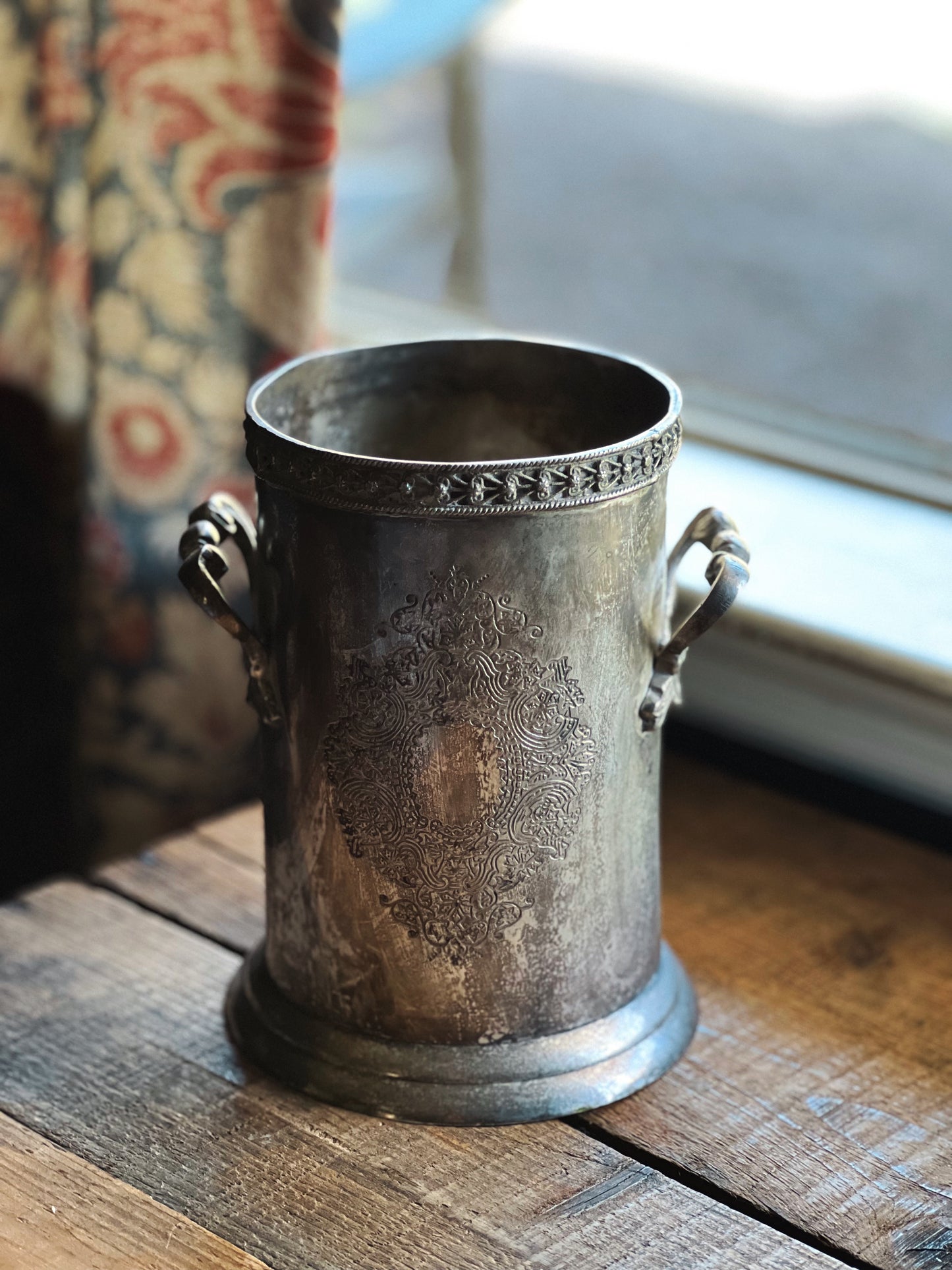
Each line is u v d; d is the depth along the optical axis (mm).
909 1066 612
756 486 855
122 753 875
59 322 804
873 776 768
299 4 725
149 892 699
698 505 834
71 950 664
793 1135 583
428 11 941
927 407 845
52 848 932
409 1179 562
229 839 734
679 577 768
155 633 844
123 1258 534
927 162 830
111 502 824
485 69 951
